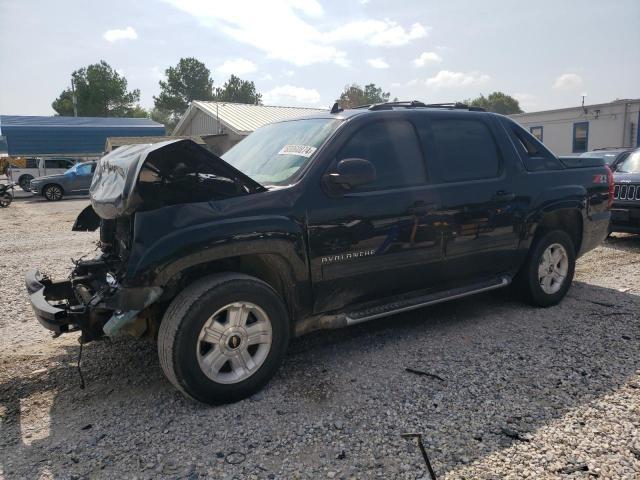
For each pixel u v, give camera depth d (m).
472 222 4.33
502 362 3.83
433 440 2.85
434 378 3.60
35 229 12.50
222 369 3.35
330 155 3.72
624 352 3.96
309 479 2.56
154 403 3.36
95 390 3.57
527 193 4.71
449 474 2.57
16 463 2.74
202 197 3.28
